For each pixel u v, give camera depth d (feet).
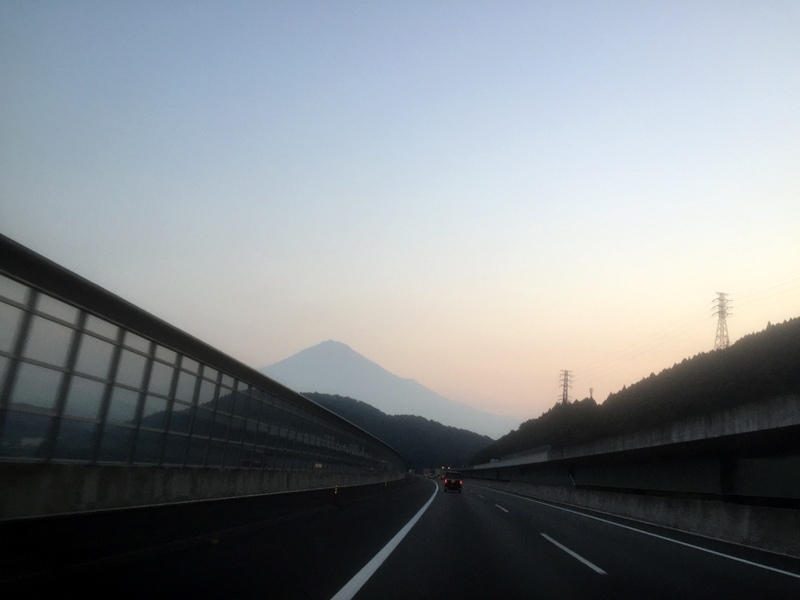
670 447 90.84
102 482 36.19
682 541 61.77
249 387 67.21
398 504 105.60
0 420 29.55
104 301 36.78
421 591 31.04
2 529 26.50
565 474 181.06
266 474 70.54
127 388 40.83
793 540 53.78
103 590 27.20
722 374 82.23
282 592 28.89
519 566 40.50
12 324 30.25
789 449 68.23
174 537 40.37
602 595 31.76
